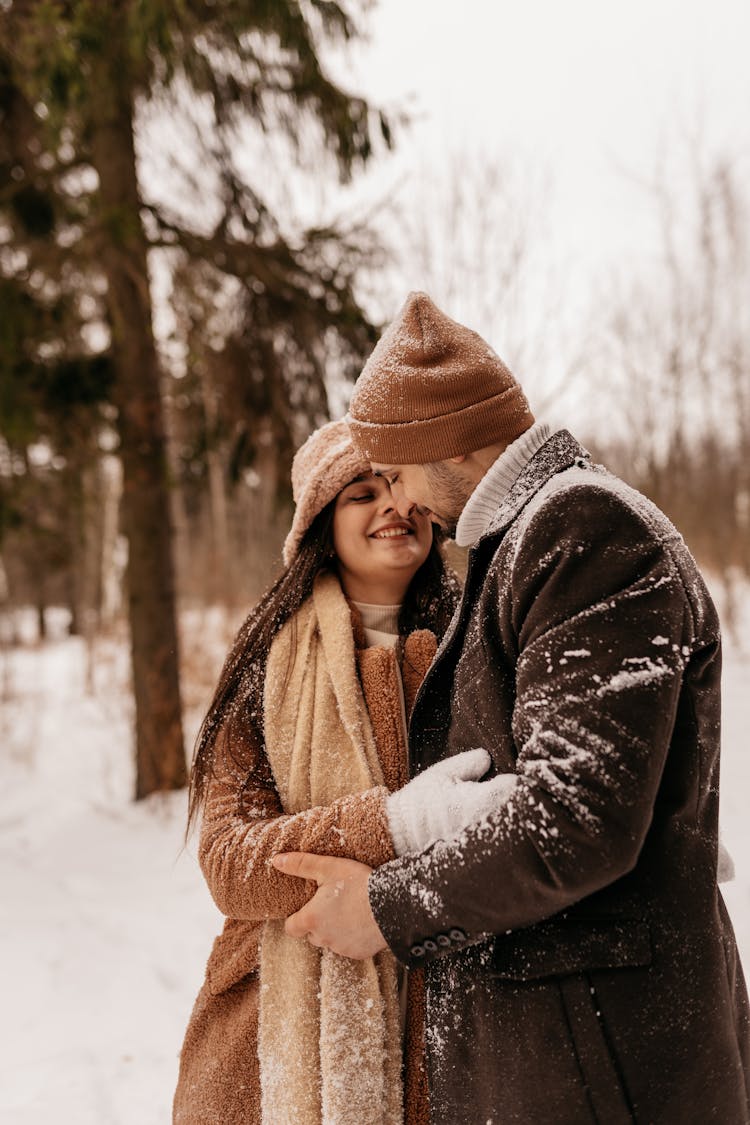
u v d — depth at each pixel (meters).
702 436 13.64
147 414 5.11
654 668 0.80
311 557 1.30
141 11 3.97
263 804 1.20
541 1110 0.87
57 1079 2.37
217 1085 1.16
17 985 2.95
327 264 5.19
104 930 3.44
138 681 5.22
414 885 0.89
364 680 1.23
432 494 1.06
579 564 0.85
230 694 1.26
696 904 0.90
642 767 0.78
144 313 5.05
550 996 0.88
